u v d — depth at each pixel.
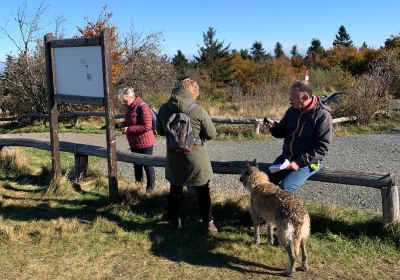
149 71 22.42
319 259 4.51
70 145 7.52
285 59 59.50
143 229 5.34
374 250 4.67
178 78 32.72
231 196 6.11
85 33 21.73
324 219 5.32
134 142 6.63
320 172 5.14
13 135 15.92
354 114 16.17
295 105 4.74
